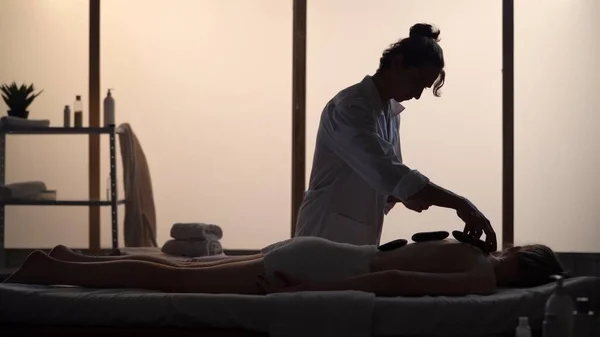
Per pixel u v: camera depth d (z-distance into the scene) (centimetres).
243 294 204
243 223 389
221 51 390
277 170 389
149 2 392
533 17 379
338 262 210
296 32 382
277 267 211
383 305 181
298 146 382
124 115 393
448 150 380
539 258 213
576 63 378
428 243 210
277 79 388
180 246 325
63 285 212
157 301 185
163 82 392
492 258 214
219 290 211
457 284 194
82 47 397
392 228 383
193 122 391
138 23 393
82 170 399
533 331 187
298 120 382
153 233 382
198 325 184
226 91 390
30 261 212
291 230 385
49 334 187
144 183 384
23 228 399
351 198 235
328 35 384
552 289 193
